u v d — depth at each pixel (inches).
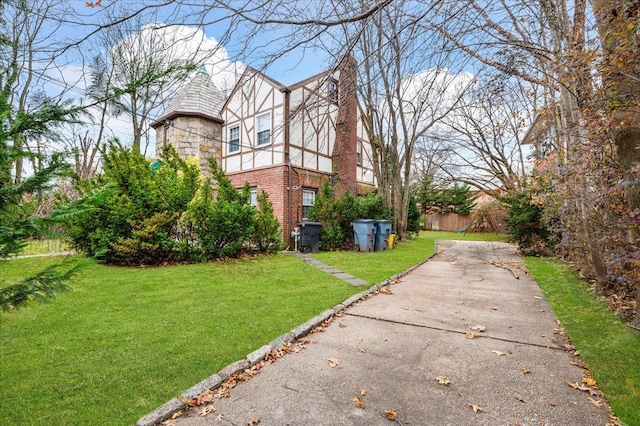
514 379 112.3
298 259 374.0
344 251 471.2
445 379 112.0
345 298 208.8
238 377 112.0
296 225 472.4
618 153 149.8
